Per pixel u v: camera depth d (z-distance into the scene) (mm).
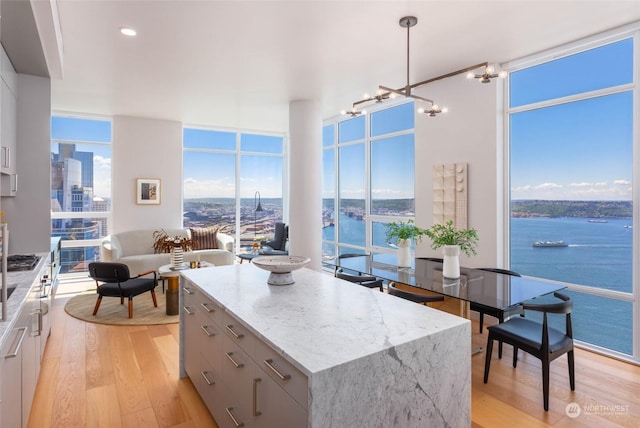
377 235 5824
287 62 3881
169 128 6605
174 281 4258
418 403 1474
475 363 3031
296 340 1426
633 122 3049
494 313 2951
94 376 2770
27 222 3504
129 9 2793
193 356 2494
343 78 4371
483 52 3604
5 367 1502
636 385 2660
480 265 3996
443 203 4309
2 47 2791
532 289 2660
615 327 3176
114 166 6172
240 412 1752
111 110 5840
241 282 2400
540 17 2928
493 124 3854
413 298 3086
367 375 1310
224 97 5129
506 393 2547
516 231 3869
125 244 6059
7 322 1589
